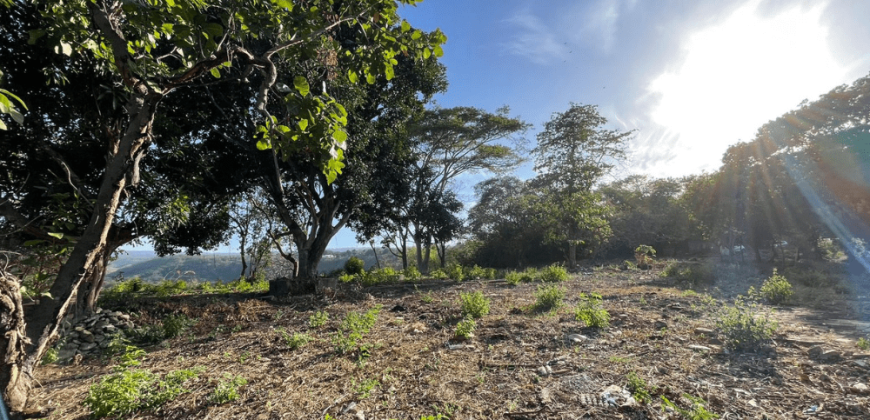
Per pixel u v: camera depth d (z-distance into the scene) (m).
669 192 28.62
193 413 3.39
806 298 8.31
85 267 3.40
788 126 17.16
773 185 17.12
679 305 7.25
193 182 9.61
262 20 3.20
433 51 3.40
